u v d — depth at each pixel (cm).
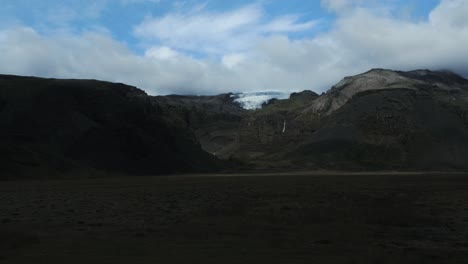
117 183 9900
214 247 2011
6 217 3412
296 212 3266
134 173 14575
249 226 2678
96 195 6206
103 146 14775
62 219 3259
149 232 2502
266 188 7412
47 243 2130
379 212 3231
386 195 5488
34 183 10069
